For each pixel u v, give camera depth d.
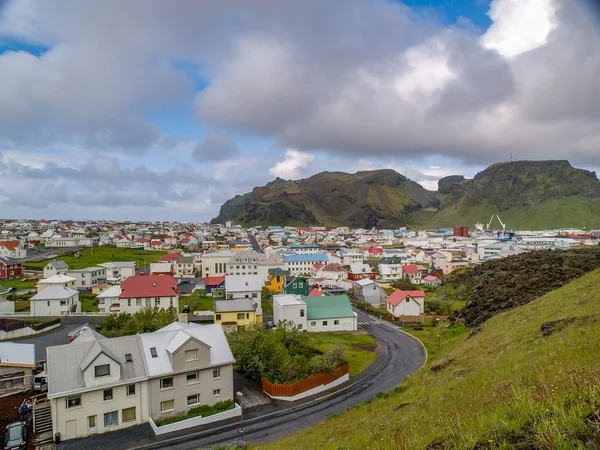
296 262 180.75
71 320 86.62
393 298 90.88
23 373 46.38
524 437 10.22
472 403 17.31
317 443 24.42
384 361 58.09
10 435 33.62
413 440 14.12
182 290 126.00
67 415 35.34
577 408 10.10
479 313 67.81
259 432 36.50
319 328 77.44
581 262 77.31
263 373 48.22
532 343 27.27
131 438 35.59
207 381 41.50
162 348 41.62
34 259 174.75
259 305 89.19
